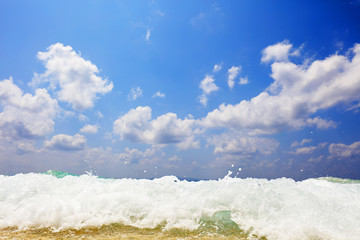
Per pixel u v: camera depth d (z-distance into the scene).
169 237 3.48
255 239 3.49
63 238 3.38
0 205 4.52
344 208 4.32
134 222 4.00
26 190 5.08
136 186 5.21
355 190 5.37
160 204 4.51
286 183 5.39
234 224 3.95
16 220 3.96
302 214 4.06
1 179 5.70
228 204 4.50
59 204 4.12
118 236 3.48
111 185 5.27
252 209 4.29
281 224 3.80
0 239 3.29
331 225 3.77
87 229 3.74
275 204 4.38
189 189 5.22
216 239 3.45
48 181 5.61
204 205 4.48
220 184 5.37
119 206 4.36
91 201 4.45
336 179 6.89
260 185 5.11
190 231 3.74
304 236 3.49
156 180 5.65
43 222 3.92
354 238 3.44
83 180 5.96
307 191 4.86
